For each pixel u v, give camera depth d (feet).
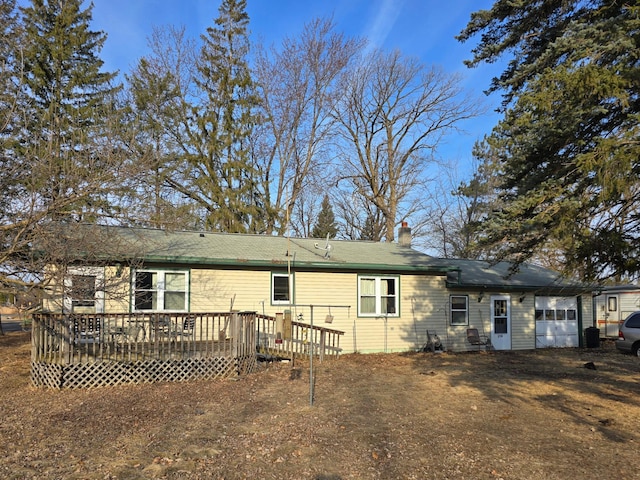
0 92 35.68
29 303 32.50
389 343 54.54
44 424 23.40
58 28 72.74
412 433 22.33
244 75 92.38
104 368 33.37
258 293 49.16
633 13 23.91
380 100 107.96
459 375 39.42
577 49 26.45
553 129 28.17
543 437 21.89
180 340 38.24
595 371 41.96
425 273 57.11
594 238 24.43
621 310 69.56
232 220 84.58
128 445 20.21
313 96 99.35
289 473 17.34
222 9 92.68
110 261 38.45
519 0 32.14
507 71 35.09
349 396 30.48
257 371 39.91
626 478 17.01
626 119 26.11
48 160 33.60
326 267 51.67
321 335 46.78
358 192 113.29
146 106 81.66
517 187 33.12
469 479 16.93
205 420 24.31
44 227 31.58
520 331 62.28
